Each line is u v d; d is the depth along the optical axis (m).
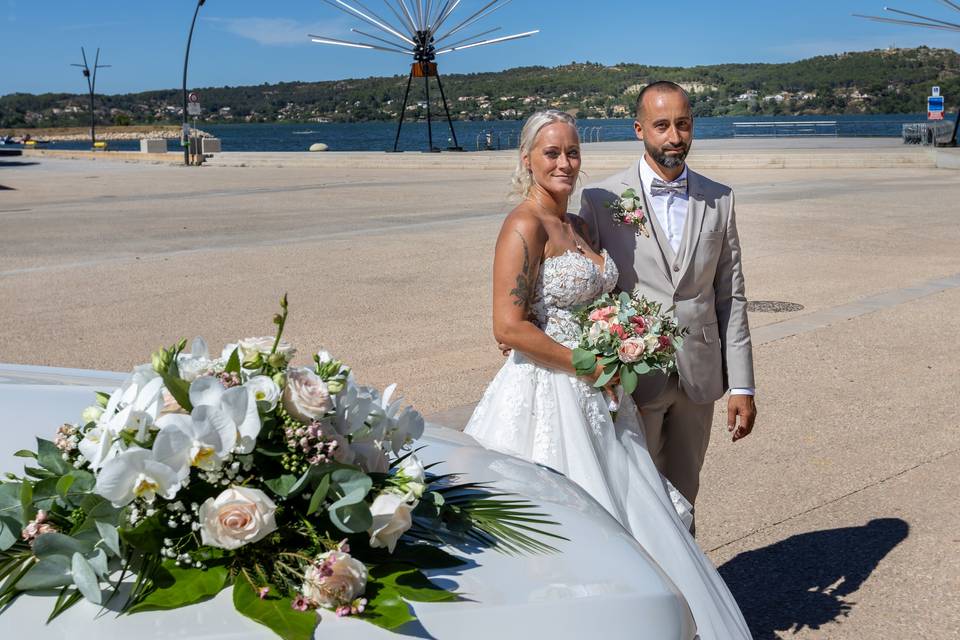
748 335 3.46
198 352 1.64
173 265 11.45
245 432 1.41
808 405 5.91
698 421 3.48
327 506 1.48
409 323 8.20
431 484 1.91
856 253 12.09
